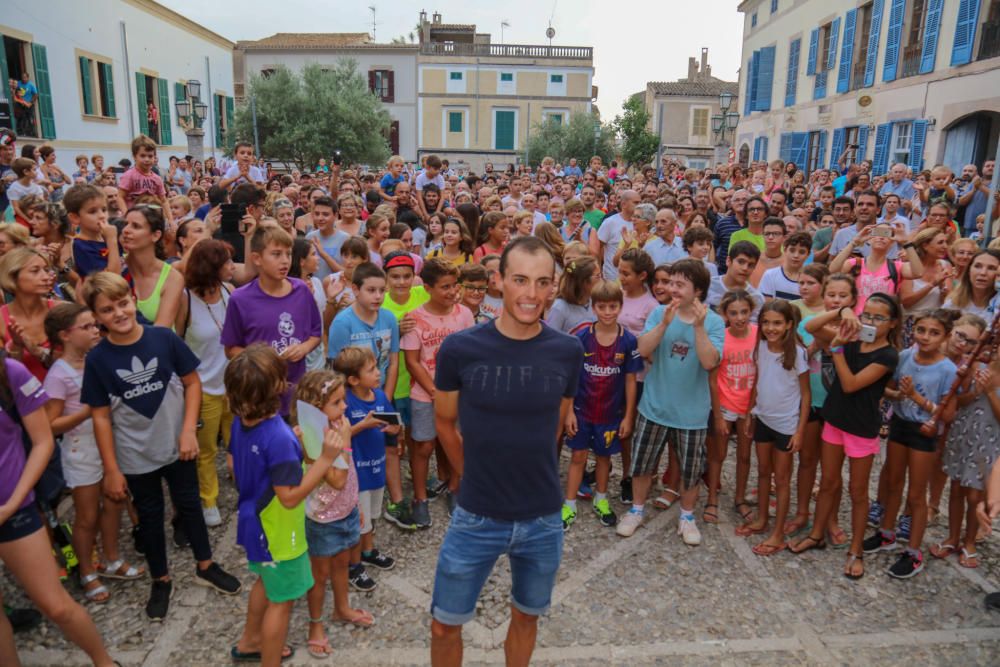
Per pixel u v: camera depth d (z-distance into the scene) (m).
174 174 14.76
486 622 3.74
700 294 4.29
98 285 3.38
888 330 4.15
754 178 13.71
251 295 4.32
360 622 3.67
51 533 4.14
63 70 19.22
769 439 4.47
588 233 9.46
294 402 3.54
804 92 21.69
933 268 6.02
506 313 2.69
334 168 9.84
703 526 4.77
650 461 4.56
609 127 37.84
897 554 4.40
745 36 26.98
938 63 15.10
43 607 3.05
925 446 4.09
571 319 4.97
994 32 13.48
